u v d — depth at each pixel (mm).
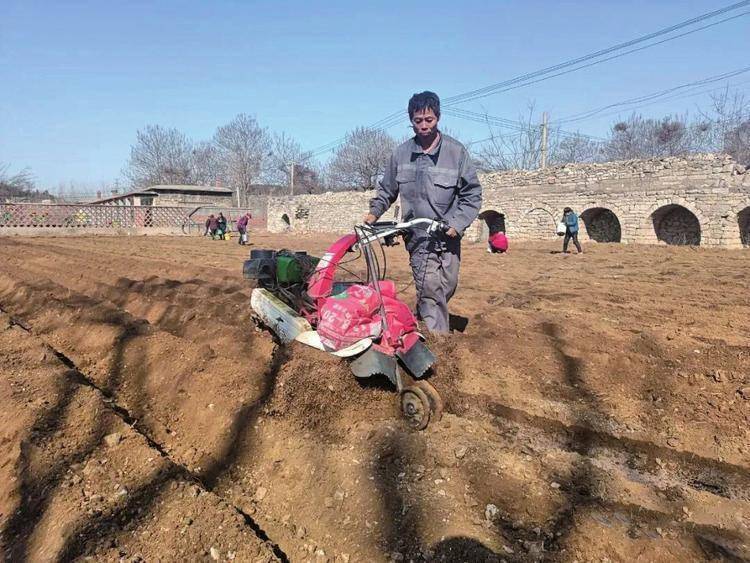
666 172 22953
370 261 4773
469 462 3982
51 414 4699
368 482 3758
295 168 69688
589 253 19766
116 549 3174
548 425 4656
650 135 46844
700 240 22109
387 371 4324
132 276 12781
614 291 10516
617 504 3549
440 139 5223
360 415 4566
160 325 8234
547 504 3520
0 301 9984
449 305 8758
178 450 4590
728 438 4242
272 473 4086
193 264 14789
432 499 3574
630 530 3299
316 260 6195
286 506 3750
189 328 7633
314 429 4434
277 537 3467
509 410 4852
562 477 3842
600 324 7398
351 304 4555
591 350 6223
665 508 3516
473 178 5227
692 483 3840
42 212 33906
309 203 43906
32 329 7754
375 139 59562
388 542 3258
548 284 11523
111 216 36031
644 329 7141
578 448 4340
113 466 4004
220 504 3537
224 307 8633
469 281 12039
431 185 5211
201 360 5852
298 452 4168
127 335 6777
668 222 23875
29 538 3412
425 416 4316
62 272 13242
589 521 3350
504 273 13664
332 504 3639
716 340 6566
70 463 4012
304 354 5062
